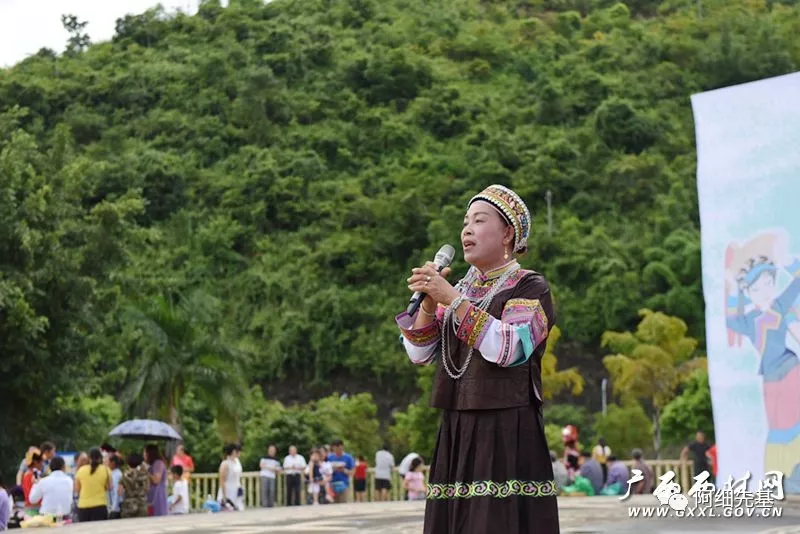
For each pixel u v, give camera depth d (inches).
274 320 2906.0
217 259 3157.0
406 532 450.3
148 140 3710.6
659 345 2046.0
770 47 4077.3
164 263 2987.2
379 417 2719.0
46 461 714.2
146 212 3294.8
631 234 3093.0
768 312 485.7
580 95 3828.7
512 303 178.2
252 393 1748.3
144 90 3875.5
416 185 3287.4
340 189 3412.9
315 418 1626.5
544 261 2945.4
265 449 1547.7
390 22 4623.5
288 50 4168.3
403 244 3107.8
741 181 491.5
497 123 3742.6
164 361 1154.0
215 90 3890.3
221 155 3631.9
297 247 3181.6
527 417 175.6
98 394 1203.2
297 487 911.7
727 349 496.4
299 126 3794.3
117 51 4333.2
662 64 4010.8
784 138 480.1
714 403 499.5
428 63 4069.9
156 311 1162.6
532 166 3344.0
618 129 3523.6
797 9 4542.3
